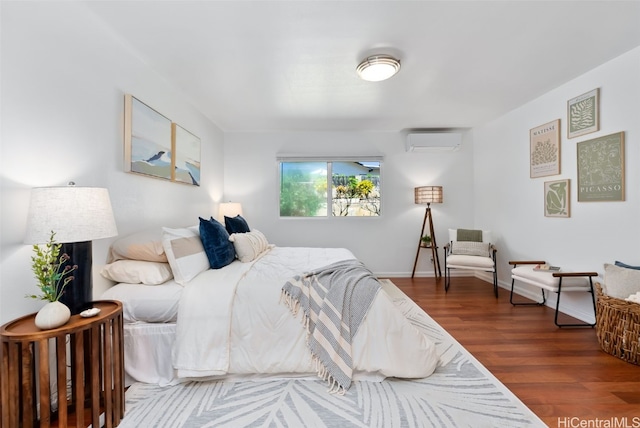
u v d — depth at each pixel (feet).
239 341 5.89
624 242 7.94
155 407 5.16
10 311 4.53
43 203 4.47
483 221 14.64
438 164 15.43
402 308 10.34
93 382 4.41
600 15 6.12
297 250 10.61
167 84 9.18
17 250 4.62
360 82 9.28
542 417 4.91
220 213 13.83
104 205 5.08
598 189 8.61
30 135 4.82
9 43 4.49
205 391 5.61
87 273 5.02
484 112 12.52
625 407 5.14
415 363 5.92
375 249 15.42
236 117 12.82
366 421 4.79
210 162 13.15
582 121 9.01
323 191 15.48
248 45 7.13
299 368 5.88
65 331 4.05
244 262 8.15
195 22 6.25
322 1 5.62
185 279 6.26
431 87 9.78
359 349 5.86
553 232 10.34
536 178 11.09
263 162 15.21
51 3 5.15
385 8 5.85
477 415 4.93
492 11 5.97
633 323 6.54
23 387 3.98
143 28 6.47
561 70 8.68
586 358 6.84
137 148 7.37
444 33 6.70
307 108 11.73
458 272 15.48
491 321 9.16
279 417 4.90
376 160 15.24
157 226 8.64
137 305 5.90
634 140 7.65
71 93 5.58
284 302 6.03
